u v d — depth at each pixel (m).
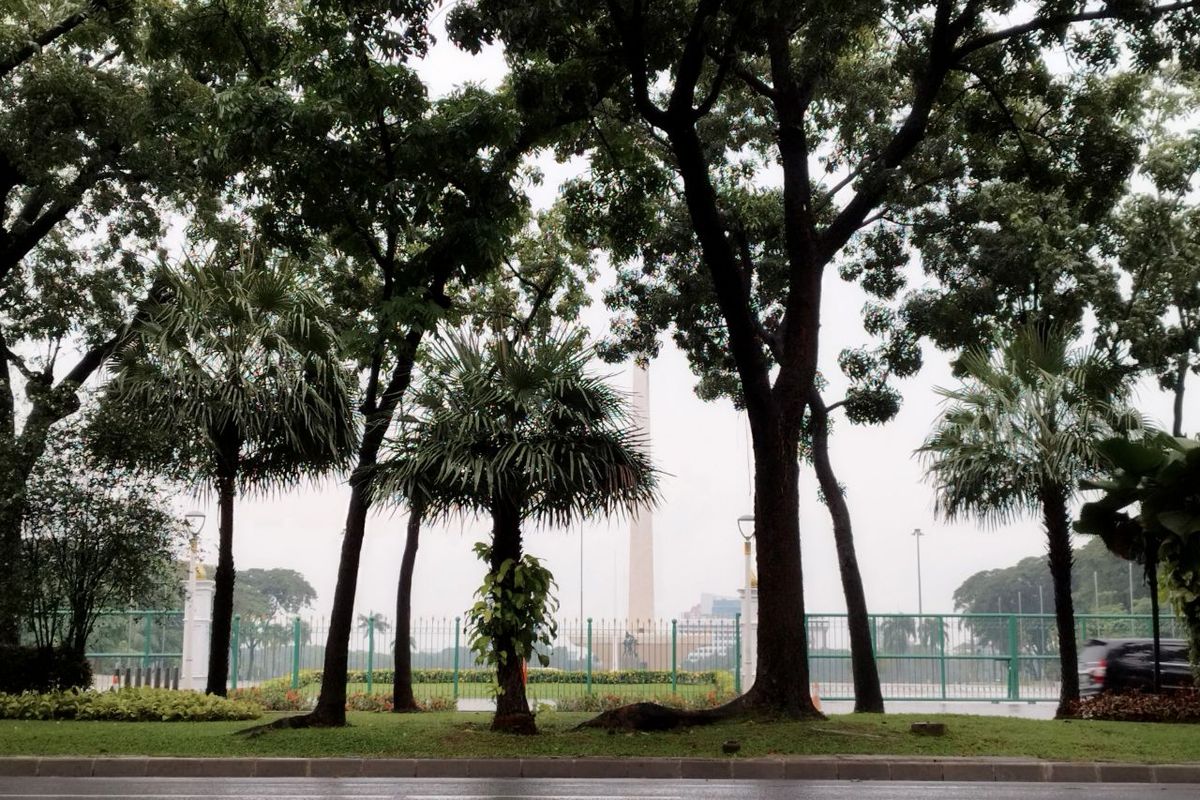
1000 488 18.55
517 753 12.45
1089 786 11.01
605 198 19.02
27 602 17.95
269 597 85.88
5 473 17.48
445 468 13.14
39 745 12.86
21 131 20.86
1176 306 22.58
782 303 22.28
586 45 15.61
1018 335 19.33
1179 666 19.75
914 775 11.81
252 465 18.11
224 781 11.28
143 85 22.42
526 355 13.98
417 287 15.30
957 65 17.33
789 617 15.44
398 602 20.28
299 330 17.62
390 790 10.35
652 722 14.53
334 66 15.34
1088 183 17.56
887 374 21.88
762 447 15.90
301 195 15.82
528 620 14.16
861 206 16.58
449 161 15.61
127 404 17.84
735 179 21.19
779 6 14.06
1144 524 17.02
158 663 27.16
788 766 11.93
